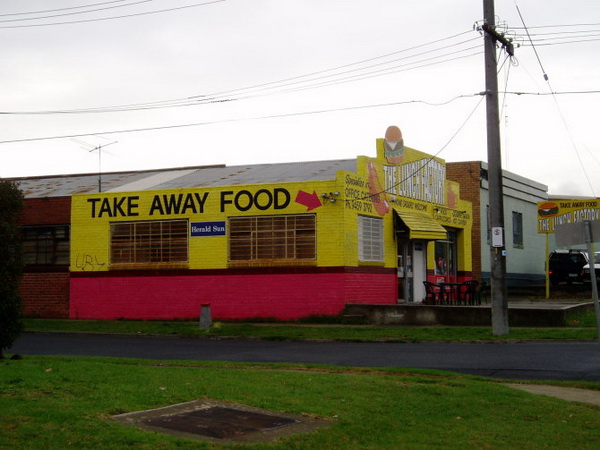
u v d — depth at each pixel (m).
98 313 27.92
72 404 8.59
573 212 32.56
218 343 20.19
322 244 24.92
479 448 7.71
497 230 19.81
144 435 7.35
